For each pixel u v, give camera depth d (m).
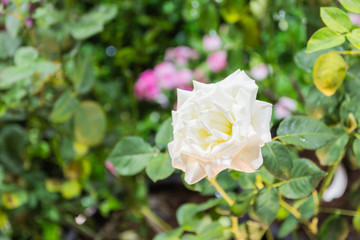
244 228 0.56
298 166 0.49
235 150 0.38
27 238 0.97
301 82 0.98
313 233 0.61
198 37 1.36
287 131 0.48
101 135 0.74
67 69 0.80
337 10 0.44
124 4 0.98
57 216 0.94
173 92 1.29
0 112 0.74
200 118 0.39
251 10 0.76
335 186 0.90
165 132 0.54
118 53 0.97
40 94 0.78
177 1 1.25
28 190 0.90
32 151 0.96
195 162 0.41
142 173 0.99
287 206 0.56
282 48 1.11
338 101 0.55
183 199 1.12
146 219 0.93
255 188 0.51
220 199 0.56
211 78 1.22
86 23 0.71
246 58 0.92
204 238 0.56
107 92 1.06
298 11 0.77
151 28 1.09
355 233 0.79
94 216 1.07
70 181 0.92
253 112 0.40
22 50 0.66
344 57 0.54
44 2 0.72
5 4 0.66
